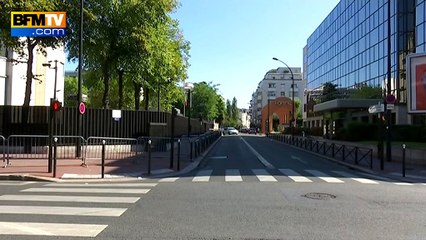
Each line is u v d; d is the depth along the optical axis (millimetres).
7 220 8117
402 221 8344
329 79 68188
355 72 54719
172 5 32156
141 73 33188
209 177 16125
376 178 17188
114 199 10594
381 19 45531
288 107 123062
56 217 8414
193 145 27141
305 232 7387
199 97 91938
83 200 10414
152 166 19953
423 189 13289
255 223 8039
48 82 47469
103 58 30125
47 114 24375
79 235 7047
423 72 26000
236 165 21703
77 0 25922
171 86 47031
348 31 57844
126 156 23484
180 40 49250
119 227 7629
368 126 39281
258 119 172250
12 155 21859
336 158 25859
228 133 96062
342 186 13625
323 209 9508
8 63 39625
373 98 45375
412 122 38562
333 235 7207
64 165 18688
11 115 24266
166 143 28406
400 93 41219
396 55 41969
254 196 11219
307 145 37156
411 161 23000
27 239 6777
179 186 13250
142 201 10328
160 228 7586
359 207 9812
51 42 25953
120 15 28188
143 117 28766
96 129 26281
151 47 30500
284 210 9336
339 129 44406
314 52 79812
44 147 23250
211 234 7195
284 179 15453
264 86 157875
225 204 10000
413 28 41094
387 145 24359
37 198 10664
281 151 34281
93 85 42875
